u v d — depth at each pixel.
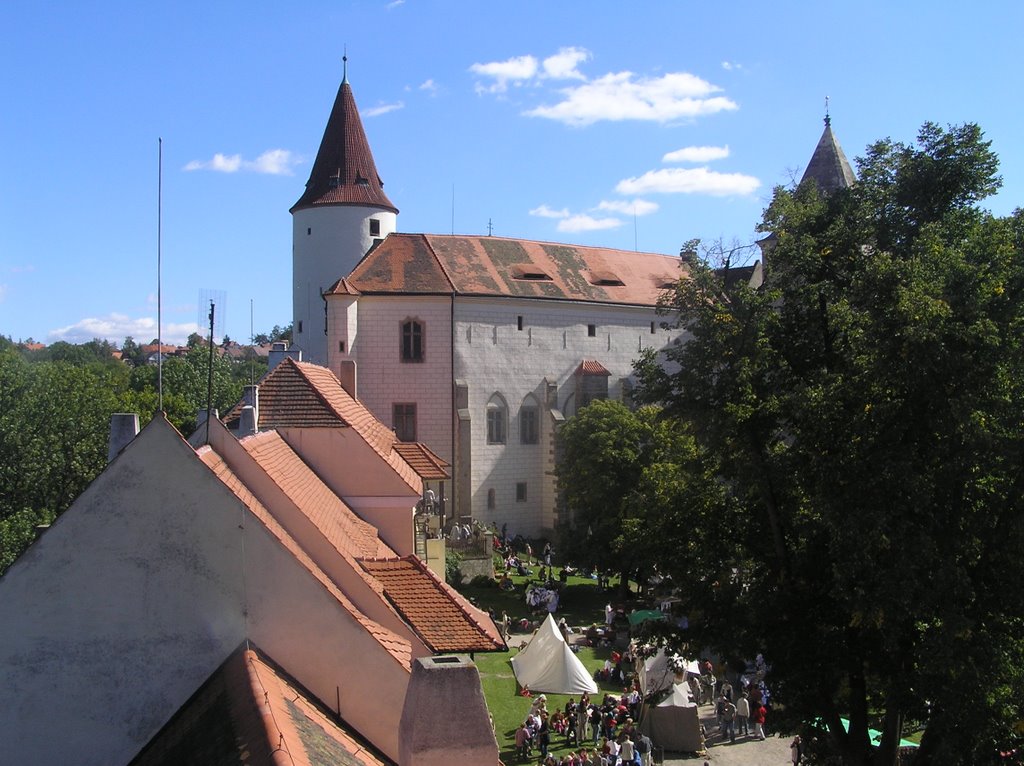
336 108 82.62
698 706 41.28
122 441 16.17
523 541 77.44
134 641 14.16
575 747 35.19
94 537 14.14
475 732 11.65
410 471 29.52
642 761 33.81
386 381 72.94
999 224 23.91
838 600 24.34
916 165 27.88
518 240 84.94
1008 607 22.45
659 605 50.53
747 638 26.27
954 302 21.88
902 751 30.89
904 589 20.66
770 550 28.20
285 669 14.46
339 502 24.84
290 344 83.19
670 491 30.52
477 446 75.75
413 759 11.52
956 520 22.84
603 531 58.97
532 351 78.69
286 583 14.48
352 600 17.20
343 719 14.53
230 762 10.23
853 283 25.59
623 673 44.72
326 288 80.56
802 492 26.45
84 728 14.01
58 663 14.01
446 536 65.25
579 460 60.44
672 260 94.31
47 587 14.05
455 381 74.12
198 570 14.29
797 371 28.05
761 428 26.77
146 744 14.01
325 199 80.44
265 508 17.08
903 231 28.23
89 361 177.88
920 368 21.30
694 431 27.89
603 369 81.31
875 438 22.95
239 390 86.06
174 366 92.56
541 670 40.19
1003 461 22.08
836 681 25.08
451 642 17.70
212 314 17.69
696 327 28.25
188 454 14.34
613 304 82.62
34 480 49.22
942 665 20.31
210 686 13.70
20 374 52.34
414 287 73.44
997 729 21.00
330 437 26.47
